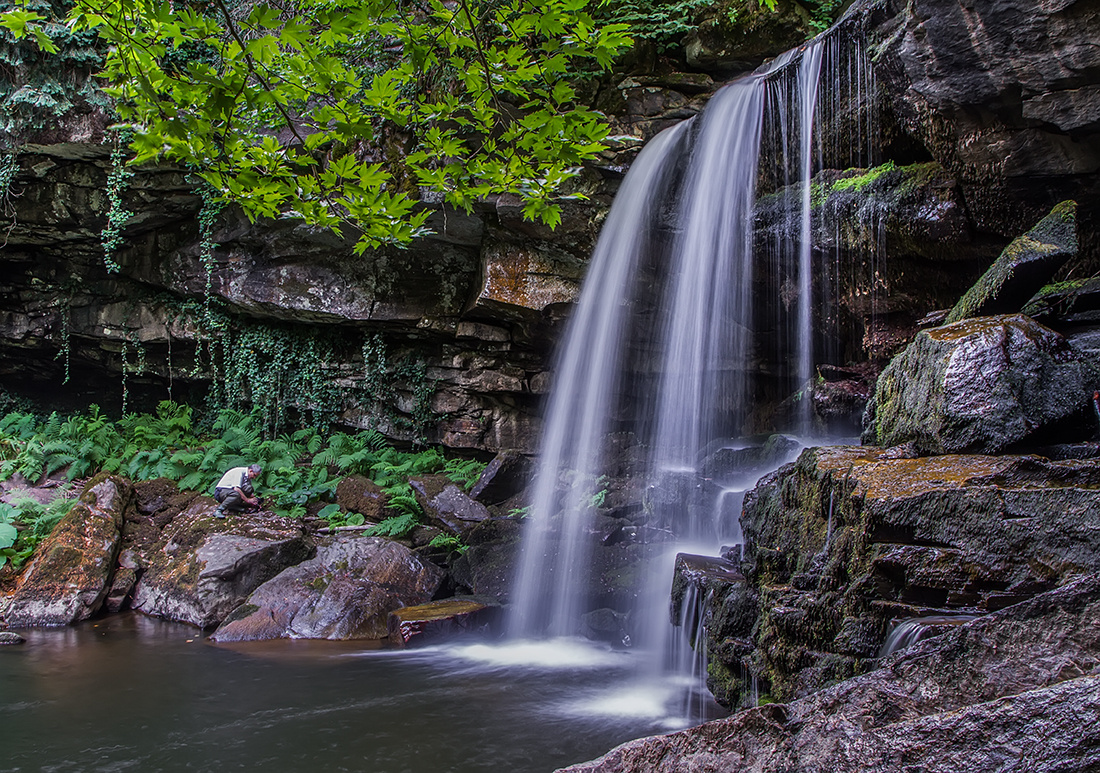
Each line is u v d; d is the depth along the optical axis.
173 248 16.70
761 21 12.09
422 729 6.05
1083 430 4.59
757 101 11.02
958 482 4.09
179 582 10.64
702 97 12.79
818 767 2.78
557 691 7.15
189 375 17.92
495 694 7.06
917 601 4.02
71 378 19.12
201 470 13.87
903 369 5.52
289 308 16.31
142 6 4.25
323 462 14.92
